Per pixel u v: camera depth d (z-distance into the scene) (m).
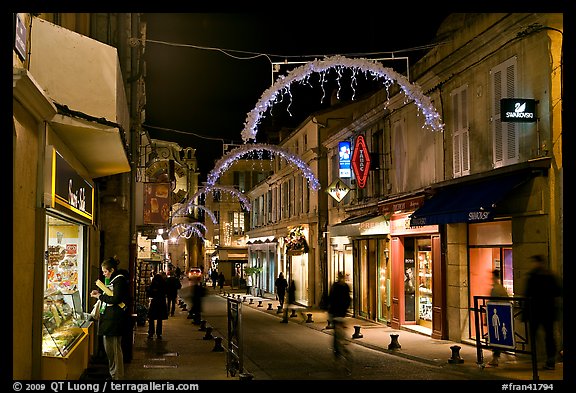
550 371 11.36
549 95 12.60
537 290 11.06
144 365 13.07
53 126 8.70
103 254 16.81
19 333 6.71
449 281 16.88
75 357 9.55
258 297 43.53
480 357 11.86
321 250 30.64
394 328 20.56
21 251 6.81
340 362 12.75
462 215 14.21
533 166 12.77
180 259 66.44
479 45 15.07
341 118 31.41
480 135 15.43
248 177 66.38
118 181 16.50
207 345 16.84
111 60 9.59
